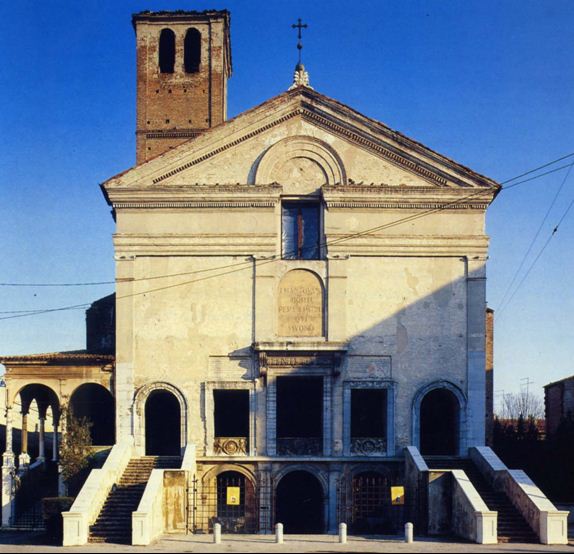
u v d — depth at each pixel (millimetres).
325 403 40719
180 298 41312
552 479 43688
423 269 41594
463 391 40938
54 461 46750
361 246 41469
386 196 41594
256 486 40188
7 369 40938
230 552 30297
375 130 41969
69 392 40969
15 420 65250
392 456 40469
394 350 41094
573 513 40156
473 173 41656
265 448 40406
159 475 35938
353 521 39906
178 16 52375
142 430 40594
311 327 41250
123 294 41281
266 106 42156
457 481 35500
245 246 41438
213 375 40938
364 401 43906
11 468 40188
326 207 41625
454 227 41750
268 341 40531
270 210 41625
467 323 41281
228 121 42000
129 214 41688
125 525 34375
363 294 41344
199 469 40281
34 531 38688
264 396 40688
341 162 42031
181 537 34938
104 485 35844
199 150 42000
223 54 52844
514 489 35750
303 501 42938
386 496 40219
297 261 41531
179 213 41719
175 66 52344
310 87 42281
